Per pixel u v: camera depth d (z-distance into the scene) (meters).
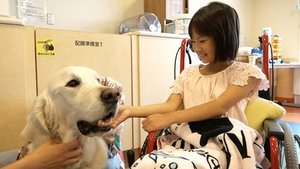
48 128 0.95
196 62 2.23
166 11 3.00
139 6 3.21
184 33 2.68
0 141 1.59
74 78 0.95
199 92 1.21
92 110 0.88
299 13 4.68
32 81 1.70
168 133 1.17
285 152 1.01
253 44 5.29
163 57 2.37
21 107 1.65
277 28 4.98
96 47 1.98
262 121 1.14
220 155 0.91
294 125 3.25
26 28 1.66
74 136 0.95
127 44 2.15
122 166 1.19
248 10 5.15
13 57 1.61
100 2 2.90
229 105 1.06
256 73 1.12
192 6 3.71
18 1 2.37
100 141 1.04
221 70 1.21
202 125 1.05
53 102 0.96
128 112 1.12
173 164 0.78
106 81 1.10
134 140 2.21
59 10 2.64
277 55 4.50
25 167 0.82
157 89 2.35
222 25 1.11
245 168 0.89
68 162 0.92
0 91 1.57
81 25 2.79
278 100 5.02
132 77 2.20
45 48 1.74
